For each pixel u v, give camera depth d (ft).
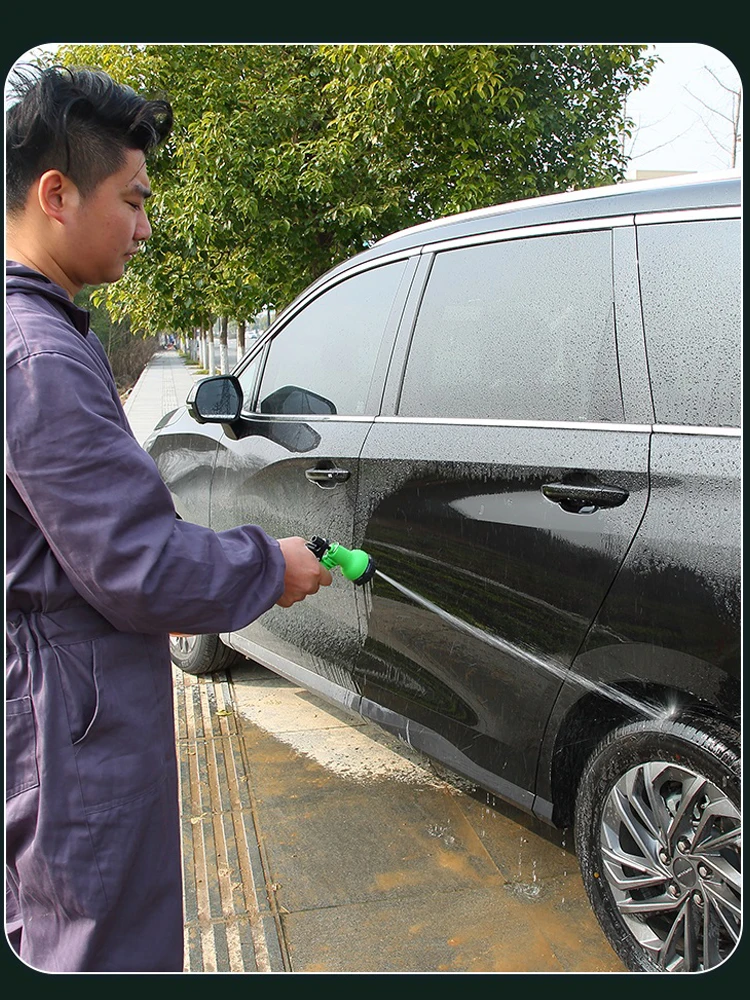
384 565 8.41
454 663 7.71
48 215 4.71
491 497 7.16
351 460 8.82
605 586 6.22
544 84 19.26
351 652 9.18
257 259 20.10
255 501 10.57
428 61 16.63
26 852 4.69
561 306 7.13
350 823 9.18
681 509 5.83
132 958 4.77
